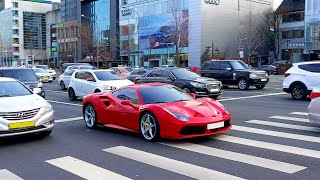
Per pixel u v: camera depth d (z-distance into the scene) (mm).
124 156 6887
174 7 63281
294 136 8266
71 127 10297
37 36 123812
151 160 6555
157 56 72188
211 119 7742
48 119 8391
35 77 17844
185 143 7797
